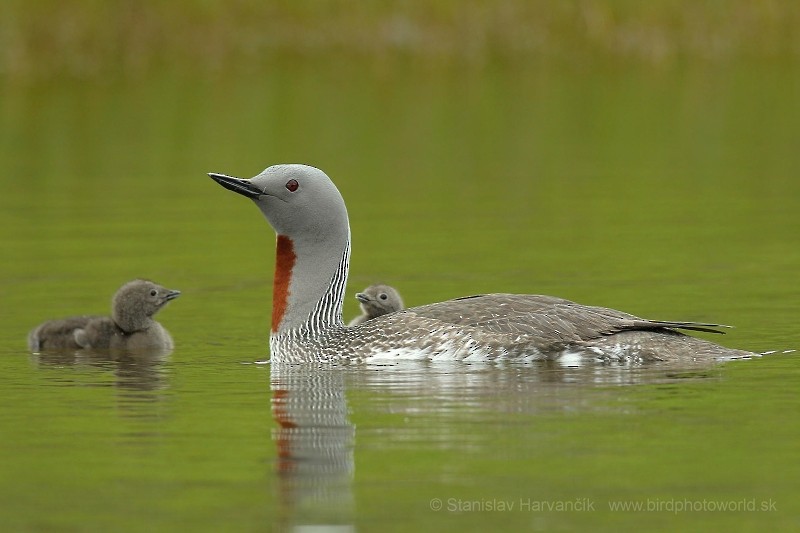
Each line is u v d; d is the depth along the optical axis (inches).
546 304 489.7
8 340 565.0
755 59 1403.8
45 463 365.7
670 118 1177.4
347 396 433.4
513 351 476.1
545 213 824.9
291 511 327.0
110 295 643.5
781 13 1405.0
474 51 1375.5
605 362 469.7
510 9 1387.8
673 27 1400.1
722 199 860.6
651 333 478.0
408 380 455.5
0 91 1250.6
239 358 519.5
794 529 312.8
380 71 1346.0
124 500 335.9
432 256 709.3
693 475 345.7
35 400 439.5
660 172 962.1
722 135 1103.0
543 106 1232.2
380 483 344.2
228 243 762.8
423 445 374.0
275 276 517.3
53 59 1269.7
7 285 663.8
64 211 848.9
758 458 357.7
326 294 511.5
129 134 1099.3
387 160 1016.9
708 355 470.3
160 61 1310.3
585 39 1393.9
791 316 563.2
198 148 1047.0
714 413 399.9
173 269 698.8
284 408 420.8
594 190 898.7
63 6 1270.9
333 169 980.6
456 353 481.1
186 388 456.4
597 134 1113.4
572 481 343.0
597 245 729.0
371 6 1365.7
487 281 649.6
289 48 1348.4
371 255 714.8
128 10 1296.8
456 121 1165.1
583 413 402.6
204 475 353.4
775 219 794.2
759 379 441.7
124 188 918.4
